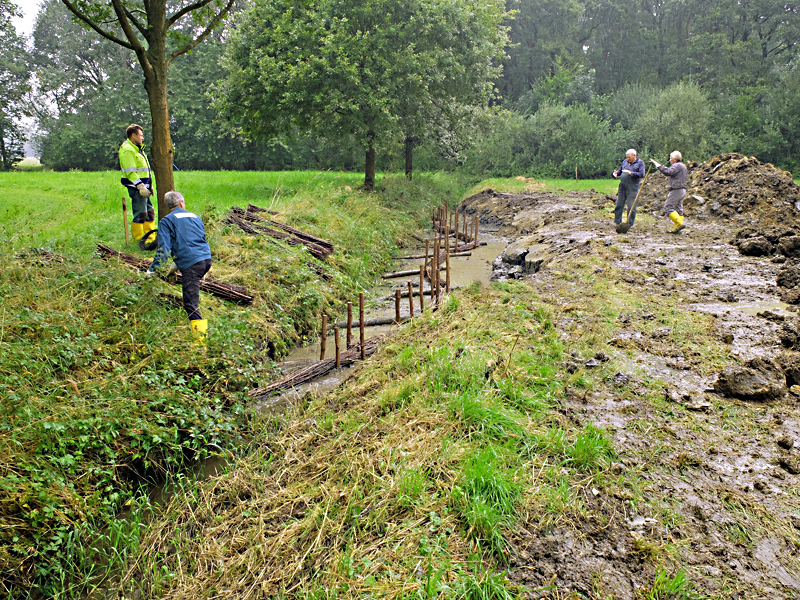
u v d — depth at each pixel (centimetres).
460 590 299
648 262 953
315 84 1777
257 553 359
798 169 3647
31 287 583
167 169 873
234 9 2491
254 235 997
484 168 3678
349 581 315
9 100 3991
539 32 5284
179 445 486
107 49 4259
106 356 534
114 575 378
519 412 467
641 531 341
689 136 3497
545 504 362
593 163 3450
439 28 1906
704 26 4944
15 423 417
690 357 570
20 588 359
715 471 394
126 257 746
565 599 295
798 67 3878
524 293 812
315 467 437
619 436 434
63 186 1673
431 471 401
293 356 757
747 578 306
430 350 593
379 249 1293
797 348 582
